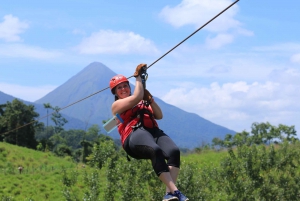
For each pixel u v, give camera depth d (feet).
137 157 20.11
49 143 285.43
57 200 114.21
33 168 164.76
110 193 62.59
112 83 21.22
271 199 67.41
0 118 278.46
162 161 18.97
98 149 65.36
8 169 153.48
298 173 71.15
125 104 20.08
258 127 181.88
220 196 66.80
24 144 274.98
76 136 455.63
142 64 20.77
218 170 70.08
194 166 65.98
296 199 68.33
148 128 20.24
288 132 179.73
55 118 471.62
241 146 71.10
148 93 20.77
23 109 281.74
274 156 70.74
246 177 68.44
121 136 20.58
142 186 62.08
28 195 118.73
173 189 18.51
